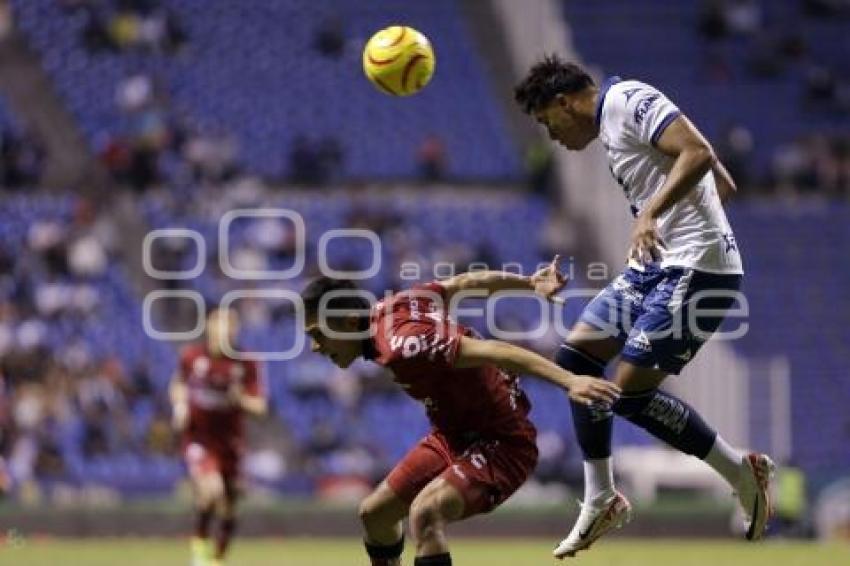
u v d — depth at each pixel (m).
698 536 77.31
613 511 30.97
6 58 113.56
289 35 120.31
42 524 75.12
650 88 28.72
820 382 99.62
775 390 86.31
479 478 28.91
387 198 106.81
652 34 123.56
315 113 114.88
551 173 108.69
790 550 65.75
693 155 27.73
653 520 77.31
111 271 96.31
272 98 115.00
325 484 83.31
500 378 29.47
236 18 120.31
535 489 84.31
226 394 51.28
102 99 111.62
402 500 30.00
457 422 29.33
